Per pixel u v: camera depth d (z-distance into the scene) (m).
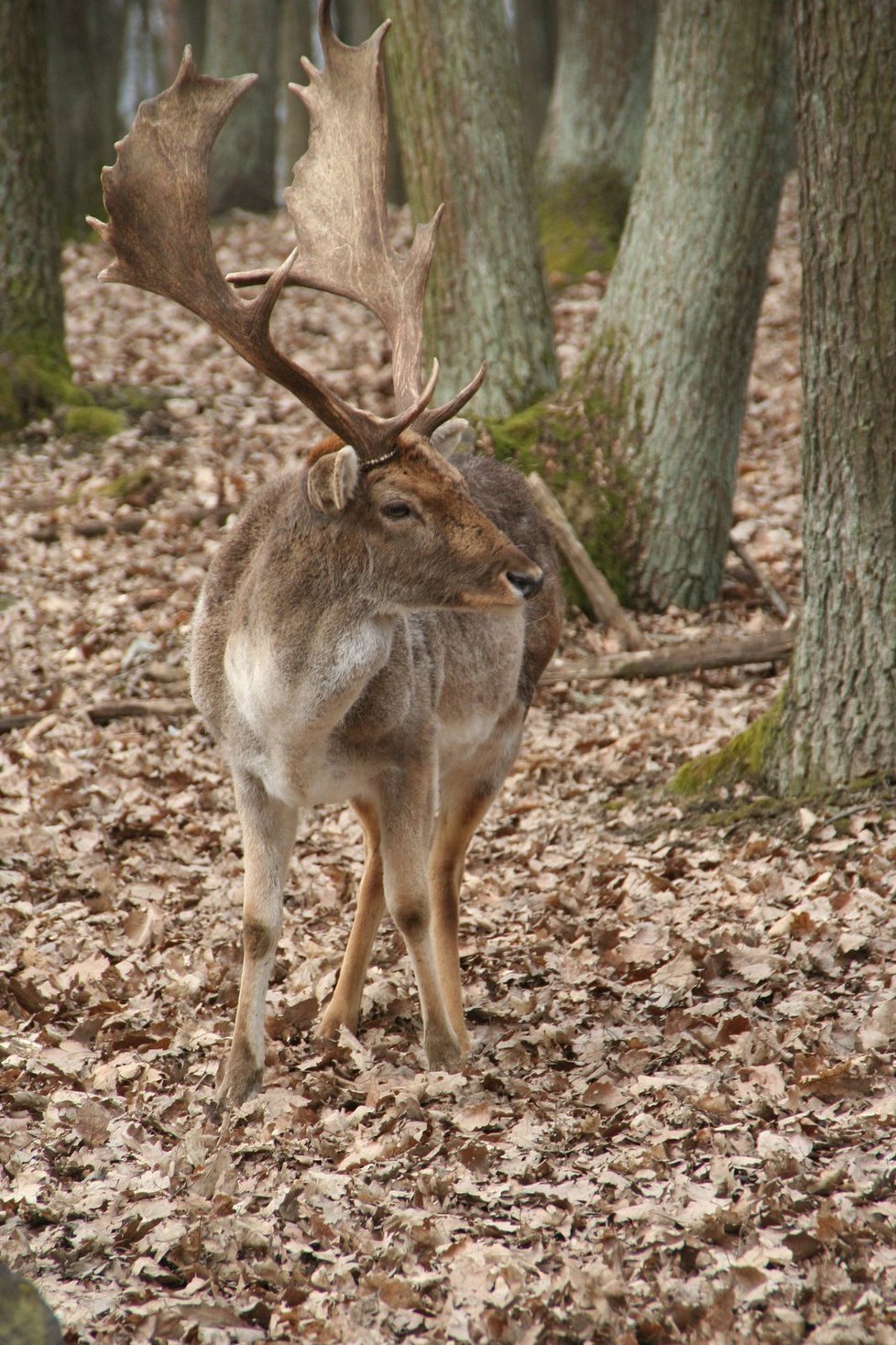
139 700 15.07
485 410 19.91
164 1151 7.08
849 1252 5.69
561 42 32.38
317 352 26.75
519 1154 6.85
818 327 11.18
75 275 34.56
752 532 19.84
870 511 11.28
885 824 10.98
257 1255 6.02
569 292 29.34
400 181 41.91
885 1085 7.28
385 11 19.94
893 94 10.52
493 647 9.33
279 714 7.75
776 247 31.17
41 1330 4.89
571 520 18.66
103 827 12.45
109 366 26.27
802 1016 8.27
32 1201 6.37
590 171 31.70
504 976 9.69
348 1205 6.42
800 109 11.01
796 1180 6.27
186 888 11.42
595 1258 5.82
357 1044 8.52
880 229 10.73
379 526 7.54
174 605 17.22
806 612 11.85
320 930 10.80
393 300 8.82
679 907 10.42
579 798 13.27
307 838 12.67
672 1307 5.44
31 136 23.66
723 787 12.43
